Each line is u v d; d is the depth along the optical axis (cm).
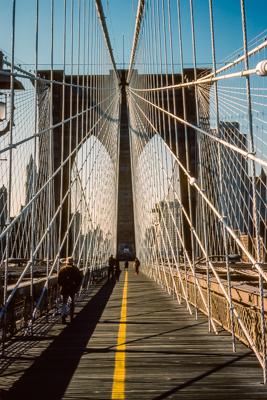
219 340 673
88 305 1204
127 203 5672
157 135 1847
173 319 920
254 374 473
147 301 1316
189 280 1152
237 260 1579
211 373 478
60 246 1112
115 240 3922
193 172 3906
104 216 2689
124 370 495
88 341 675
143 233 2975
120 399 393
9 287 686
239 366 508
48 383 446
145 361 539
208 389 420
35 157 831
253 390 416
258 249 475
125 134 5641
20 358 560
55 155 4103
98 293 1622
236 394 404
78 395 407
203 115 1788
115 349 614
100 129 2292
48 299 992
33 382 450
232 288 696
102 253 2570
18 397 402
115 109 4000
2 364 528
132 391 417
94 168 1889
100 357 564
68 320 909
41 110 1388
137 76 3647
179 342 661
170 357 558
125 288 1878
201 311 1000
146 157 2575
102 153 2530
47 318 872
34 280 926
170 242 1420
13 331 704
